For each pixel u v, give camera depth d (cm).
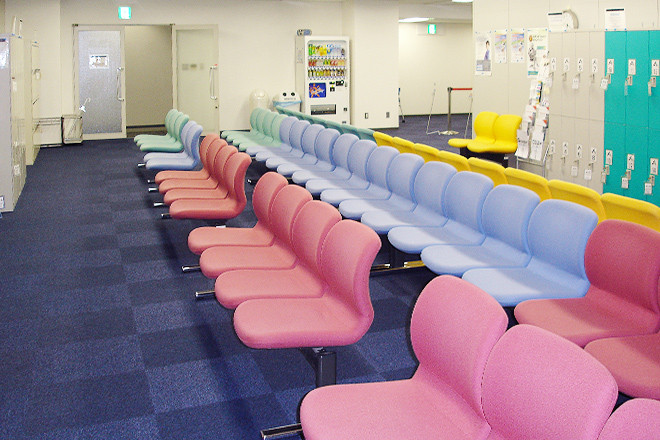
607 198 396
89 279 540
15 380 368
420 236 455
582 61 691
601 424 172
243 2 1520
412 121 1866
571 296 350
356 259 304
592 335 302
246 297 350
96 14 1408
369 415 232
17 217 747
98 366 387
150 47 1633
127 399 349
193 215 550
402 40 1953
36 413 334
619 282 325
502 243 421
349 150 671
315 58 1532
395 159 565
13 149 780
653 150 606
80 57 1406
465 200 455
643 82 609
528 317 321
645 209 368
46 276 546
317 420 229
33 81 1161
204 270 404
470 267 392
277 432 312
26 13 1302
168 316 464
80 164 1123
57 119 1344
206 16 1495
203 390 359
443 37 2000
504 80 977
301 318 317
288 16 1564
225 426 323
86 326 445
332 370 314
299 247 382
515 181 476
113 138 1462
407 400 244
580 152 711
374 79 1600
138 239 662
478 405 215
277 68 1577
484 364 214
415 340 255
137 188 921
